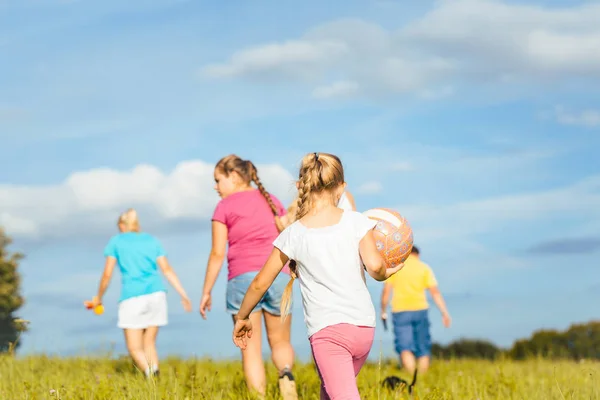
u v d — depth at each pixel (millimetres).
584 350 20062
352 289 4805
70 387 7477
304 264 4891
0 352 9367
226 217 7730
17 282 28609
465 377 9062
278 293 7477
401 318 12469
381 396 6992
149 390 6941
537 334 21266
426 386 8688
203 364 10898
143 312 10234
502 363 11438
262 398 7070
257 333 7555
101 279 10391
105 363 10555
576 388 8008
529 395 7852
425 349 12406
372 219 5125
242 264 7633
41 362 10195
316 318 4797
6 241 28922
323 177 4957
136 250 10406
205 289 7887
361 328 4758
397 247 5008
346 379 4664
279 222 7750
